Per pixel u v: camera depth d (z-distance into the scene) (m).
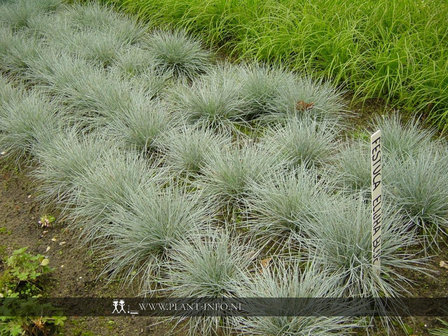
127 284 3.54
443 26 5.32
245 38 6.05
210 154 4.35
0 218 4.26
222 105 5.07
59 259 3.80
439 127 4.75
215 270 3.29
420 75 5.05
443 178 3.73
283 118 4.94
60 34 6.80
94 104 5.24
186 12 6.77
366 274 3.19
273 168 4.11
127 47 6.46
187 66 6.06
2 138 4.88
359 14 5.82
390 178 3.89
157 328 3.21
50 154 4.50
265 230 3.69
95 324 3.27
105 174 4.02
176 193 3.83
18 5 7.52
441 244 3.64
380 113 5.14
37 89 5.88
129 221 3.69
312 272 3.19
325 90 5.11
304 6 5.98
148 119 4.82
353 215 3.45
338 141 4.57
